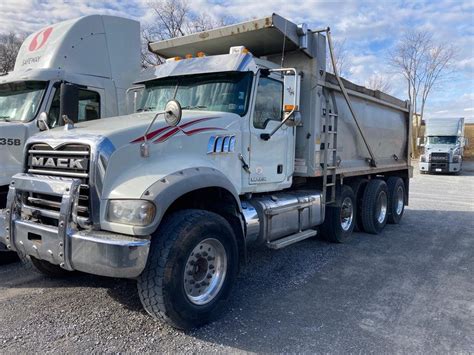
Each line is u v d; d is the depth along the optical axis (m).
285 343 3.68
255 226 5.18
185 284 3.77
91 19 7.50
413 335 3.88
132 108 5.96
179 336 3.74
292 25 5.77
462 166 32.62
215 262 4.10
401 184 9.87
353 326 4.03
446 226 9.29
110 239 3.37
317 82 6.20
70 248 3.52
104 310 4.24
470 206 12.48
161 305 3.57
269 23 5.39
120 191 3.56
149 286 3.56
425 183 20.62
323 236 7.41
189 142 4.29
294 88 4.94
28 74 6.44
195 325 3.84
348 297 4.79
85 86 7.16
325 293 4.90
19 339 3.61
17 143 5.93
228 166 4.75
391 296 4.84
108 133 3.75
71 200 3.54
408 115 10.48
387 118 9.36
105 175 3.62
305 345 3.65
